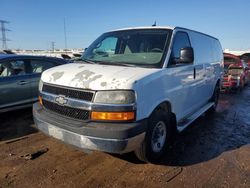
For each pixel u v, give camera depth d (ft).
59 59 23.71
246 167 12.81
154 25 15.96
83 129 10.46
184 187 10.85
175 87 13.91
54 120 11.57
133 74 11.27
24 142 15.38
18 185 10.75
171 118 14.51
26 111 21.98
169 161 13.24
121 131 10.11
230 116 23.45
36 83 21.36
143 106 11.03
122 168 12.33
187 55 13.34
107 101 10.46
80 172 11.89
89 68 12.30
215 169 12.53
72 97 11.22
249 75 48.52
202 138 17.02
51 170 12.03
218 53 24.23
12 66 20.27
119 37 15.34
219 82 24.71
